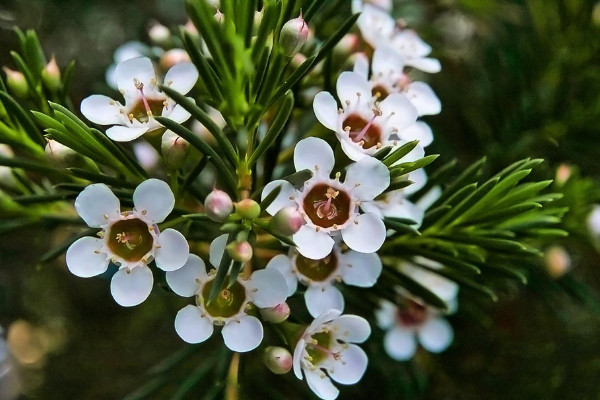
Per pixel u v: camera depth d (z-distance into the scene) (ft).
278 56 0.67
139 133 0.68
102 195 0.67
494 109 0.89
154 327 0.96
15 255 0.97
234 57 0.66
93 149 0.69
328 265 0.71
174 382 0.88
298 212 0.66
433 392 0.88
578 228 0.79
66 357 0.97
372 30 0.77
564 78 0.88
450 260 0.72
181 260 0.67
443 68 0.93
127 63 0.70
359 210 0.69
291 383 0.83
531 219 0.73
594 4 0.87
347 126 0.69
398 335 0.84
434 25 0.97
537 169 0.81
